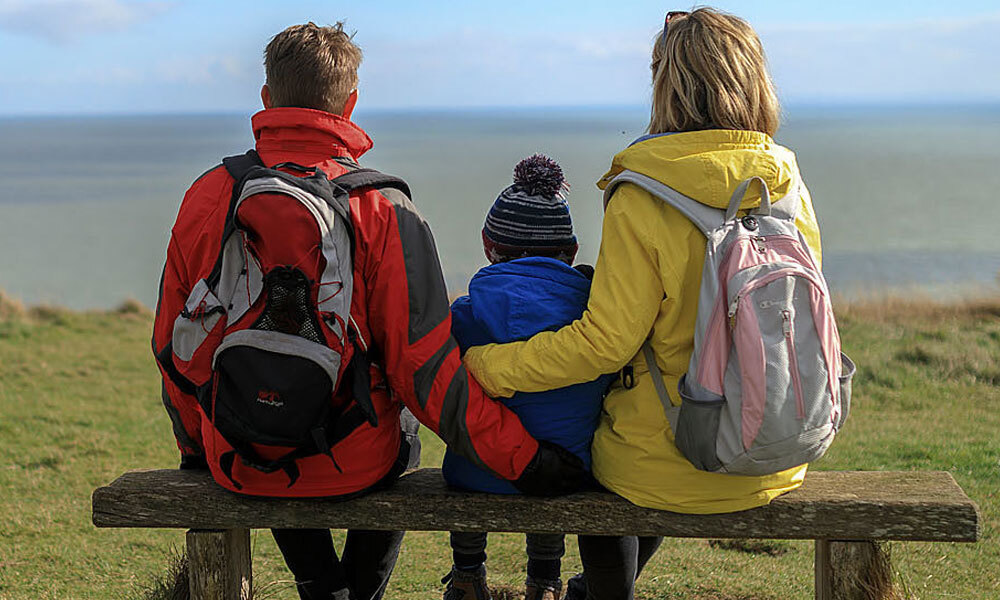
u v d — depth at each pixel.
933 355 7.64
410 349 2.39
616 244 2.33
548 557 3.16
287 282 2.19
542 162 2.67
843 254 40.09
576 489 2.60
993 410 6.38
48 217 78.62
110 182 122.88
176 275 2.46
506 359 2.43
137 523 2.67
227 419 2.26
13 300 12.16
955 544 4.08
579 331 2.33
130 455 6.16
